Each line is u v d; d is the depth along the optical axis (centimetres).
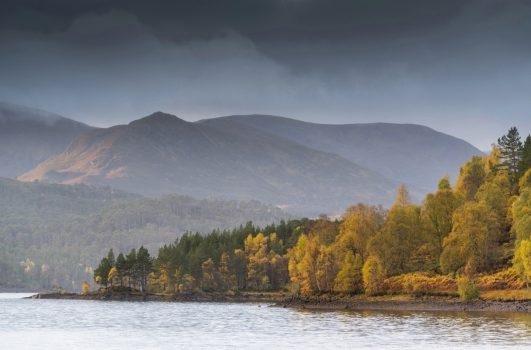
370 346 17938
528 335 18900
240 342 19600
